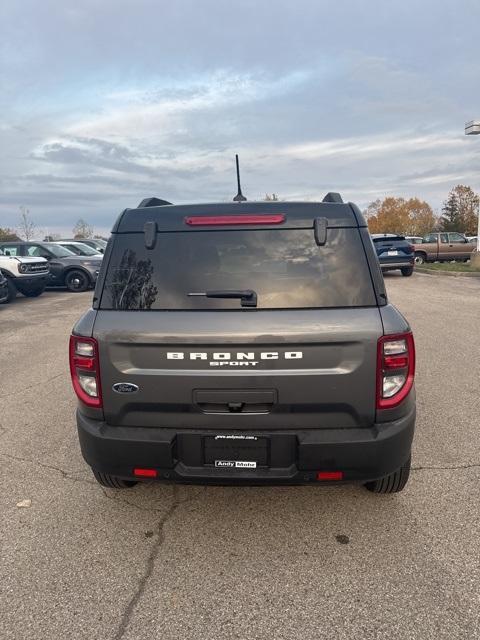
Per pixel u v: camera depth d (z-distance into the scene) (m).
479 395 5.05
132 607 2.29
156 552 2.69
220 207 2.63
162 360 2.47
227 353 2.42
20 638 2.12
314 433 2.48
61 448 4.03
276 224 2.56
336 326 2.39
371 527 2.87
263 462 2.53
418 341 7.49
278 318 2.42
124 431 2.58
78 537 2.84
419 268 21.70
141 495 3.29
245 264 2.53
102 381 2.54
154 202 3.15
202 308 2.49
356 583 2.42
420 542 2.72
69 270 16.09
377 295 2.48
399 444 2.51
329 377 2.41
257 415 2.48
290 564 2.57
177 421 2.54
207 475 2.53
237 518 3.00
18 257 13.70
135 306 2.55
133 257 2.61
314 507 3.10
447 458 3.68
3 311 11.67
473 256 21.08
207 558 2.63
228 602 2.31
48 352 7.39
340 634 2.11
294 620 2.20
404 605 2.27
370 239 2.57
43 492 3.33
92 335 2.53
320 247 2.53
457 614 2.21
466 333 8.04
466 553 2.62
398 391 2.48
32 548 2.73
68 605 2.31
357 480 2.52
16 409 4.95
